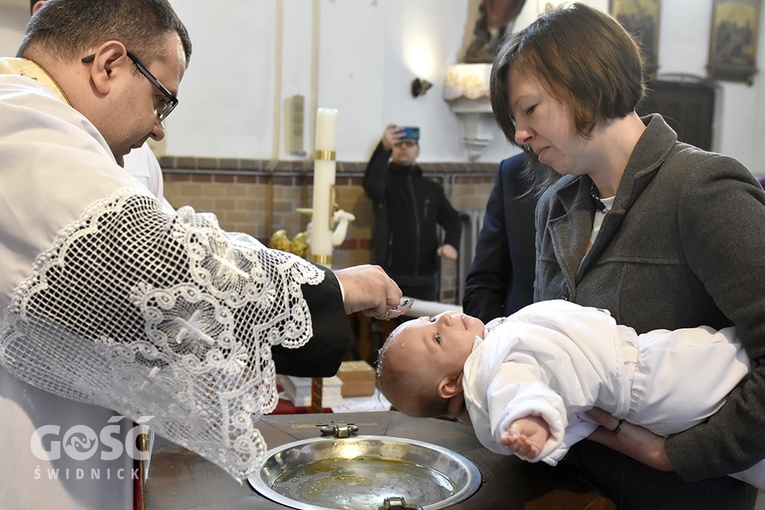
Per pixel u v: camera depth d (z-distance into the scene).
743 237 1.38
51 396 1.38
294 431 1.86
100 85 1.43
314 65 6.12
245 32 5.89
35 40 1.45
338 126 6.28
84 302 1.20
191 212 1.27
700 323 1.54
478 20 6.87
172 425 1.27
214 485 1.53
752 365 1.47
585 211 1.68
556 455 1.36
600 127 1.52
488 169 7.19
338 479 1.65
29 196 1.22
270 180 6.04
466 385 1.61
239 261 1.28
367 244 6.44
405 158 6.14
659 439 1.51
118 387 1.25
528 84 1.51
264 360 1.29
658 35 8.05
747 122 8.70
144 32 1.46
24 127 1.28
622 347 1.51
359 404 3.12
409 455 1.74
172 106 1.58
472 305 2.69
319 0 6.09
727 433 1.42
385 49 6.45
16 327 1.23
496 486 1.54
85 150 1.29
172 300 1.19
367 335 5.24
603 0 7.66
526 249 2.54
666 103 8.22
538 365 1.52
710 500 1.57
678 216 1.47
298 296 1.34
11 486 1.33
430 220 6.23
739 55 8.51
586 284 1.63
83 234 1.20
